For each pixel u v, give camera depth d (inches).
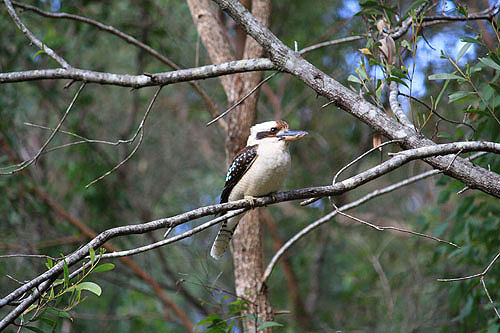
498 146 218.8
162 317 580.1
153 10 573.3
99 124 600.4
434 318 497.0
